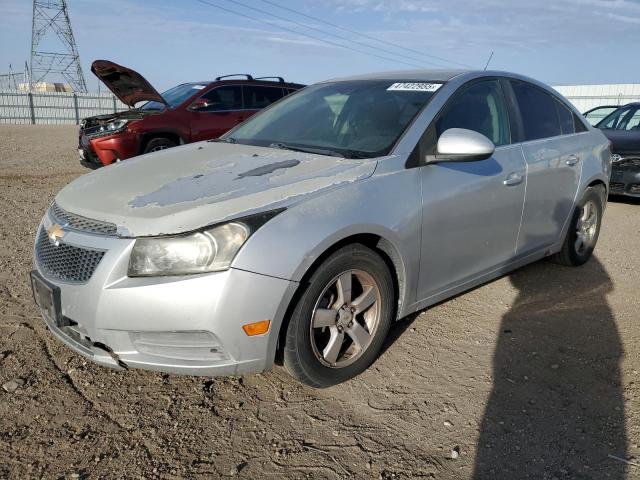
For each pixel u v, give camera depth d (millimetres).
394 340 3480
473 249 3510
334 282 2768
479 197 3426
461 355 3326
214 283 2375
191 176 2959
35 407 2686
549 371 3168
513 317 3873
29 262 4617
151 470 2312
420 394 2910
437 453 2473
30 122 32625
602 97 27000
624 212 7426
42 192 7887
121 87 9672
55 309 2584
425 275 3223
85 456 2379
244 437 2543
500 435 2600
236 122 9305
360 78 4129
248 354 2504
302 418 2691
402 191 2990
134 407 2732
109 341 2482
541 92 4352
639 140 7586
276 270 2463
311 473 2330
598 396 2928
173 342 2467
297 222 2549
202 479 2277
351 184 2830
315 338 2811
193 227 2404
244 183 2756
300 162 3061
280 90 9914
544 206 4102
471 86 3701
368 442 2531
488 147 3033
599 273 4836
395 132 3248
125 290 2404
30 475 2256
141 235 2439
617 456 2469
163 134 8695
